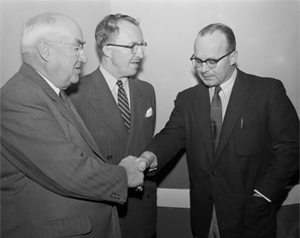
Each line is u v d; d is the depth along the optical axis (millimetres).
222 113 1727
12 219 1229
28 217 1215
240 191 1657
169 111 2721
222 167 1688
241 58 2580
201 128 1740
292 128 1620
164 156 1833
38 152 1171
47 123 1209
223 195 1678
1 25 1539
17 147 1174
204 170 1744
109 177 1315
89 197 1266
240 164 1654
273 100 1640
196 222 1809
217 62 1586
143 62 2689
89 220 1289
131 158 1621
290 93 2590
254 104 1656
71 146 1229
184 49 2619
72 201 1264
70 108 1494
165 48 2645
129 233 1804
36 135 1174
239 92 1677
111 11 2723
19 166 1214
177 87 2678
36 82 1263
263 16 2504
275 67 2562
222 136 1663
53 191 1228
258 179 1695
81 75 2297
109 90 1746
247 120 1648
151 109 1906
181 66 2645
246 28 2531
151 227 1896
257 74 2584
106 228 1391
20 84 1229
